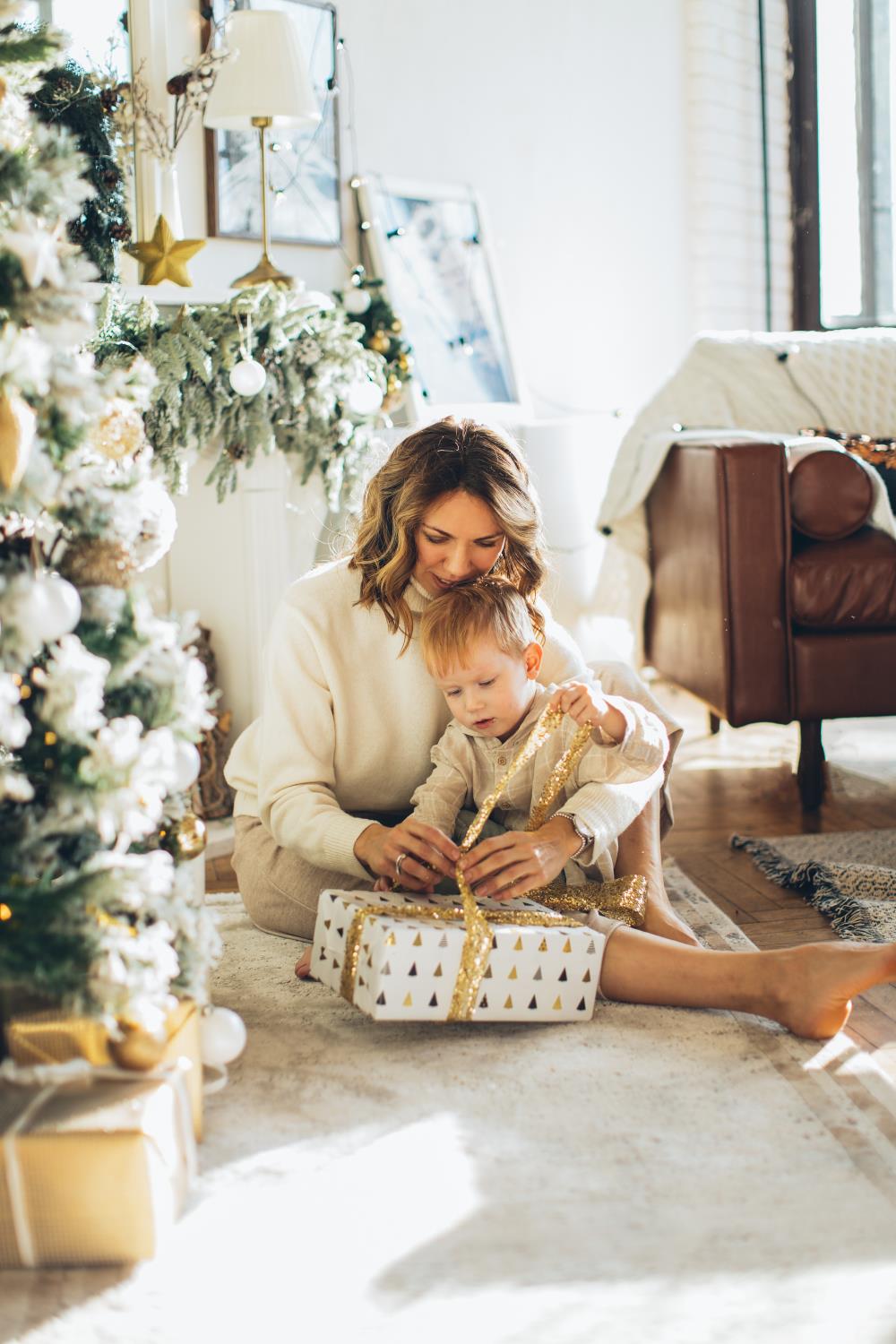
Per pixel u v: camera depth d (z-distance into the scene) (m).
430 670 1.64
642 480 3.12
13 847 1.15
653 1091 1.34
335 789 1.80
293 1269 1.05
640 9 4.18
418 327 3.50
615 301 4.22
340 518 2.71
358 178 3.43
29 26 2.26
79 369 1.19
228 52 2.60
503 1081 1.37
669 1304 1.00
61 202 1.17
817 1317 0.98
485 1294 1.01
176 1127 1.13
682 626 2.93
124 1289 1.03
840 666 2.53
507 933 1.46
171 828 1.34
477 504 1.64
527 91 3.92
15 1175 1.05
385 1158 1.21
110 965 1.10
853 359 3.30
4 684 1.02
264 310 2.36
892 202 4.26
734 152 4.39
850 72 4.33
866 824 2.45
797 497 2.56
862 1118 1.28
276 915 1.81
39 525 1.24
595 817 1.59
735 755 3.06
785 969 1.47
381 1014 1.42
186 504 2.56
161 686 1.23
